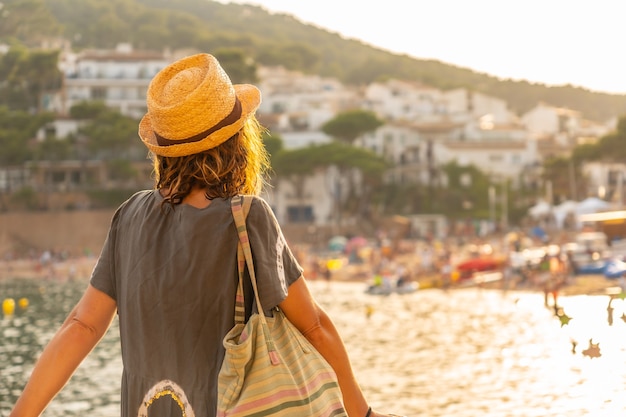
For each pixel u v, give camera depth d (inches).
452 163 5196.9
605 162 5024.6
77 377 1024.2
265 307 113.0
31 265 4261.8
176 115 116.2
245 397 107.8
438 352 1228.5
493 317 1689.2
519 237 3115.2
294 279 118.0
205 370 114.0
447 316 1787.6
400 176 5502.0
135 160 4955.7
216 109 117.9
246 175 122.6
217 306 114.4
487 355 1160.8
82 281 3609.7
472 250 3152.1
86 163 4911.4
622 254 2262.6
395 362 1141.7
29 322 1843.0
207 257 114.3
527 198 5132.9
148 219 118.3
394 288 2536.9
